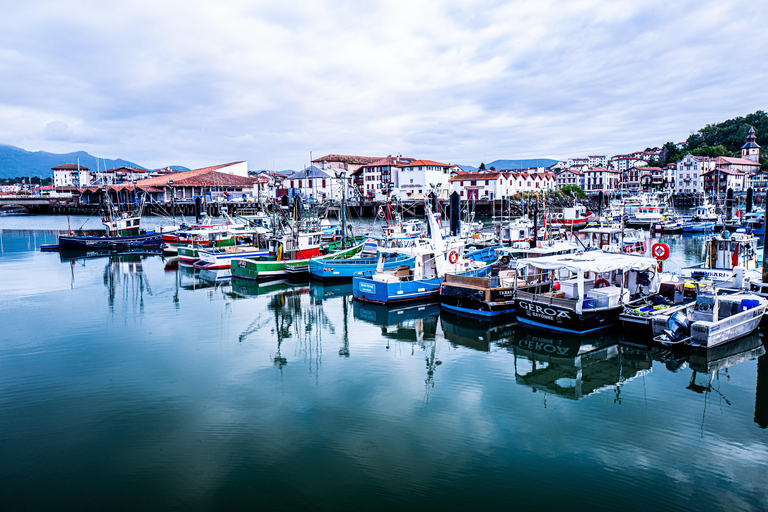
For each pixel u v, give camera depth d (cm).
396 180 10206
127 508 968
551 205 8494
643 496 998
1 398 1488
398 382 1602
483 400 1460
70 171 16500
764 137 15312
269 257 3772
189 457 1153
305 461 1129
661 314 1906
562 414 1366
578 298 1925
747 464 1109
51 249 5384
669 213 8544
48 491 1023
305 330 2233
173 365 1772
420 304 2684
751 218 6188
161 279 3641
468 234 5119
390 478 1063
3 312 2583
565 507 965
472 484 1038
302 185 10025
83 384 1593
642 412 1376
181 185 10600
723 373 1661
